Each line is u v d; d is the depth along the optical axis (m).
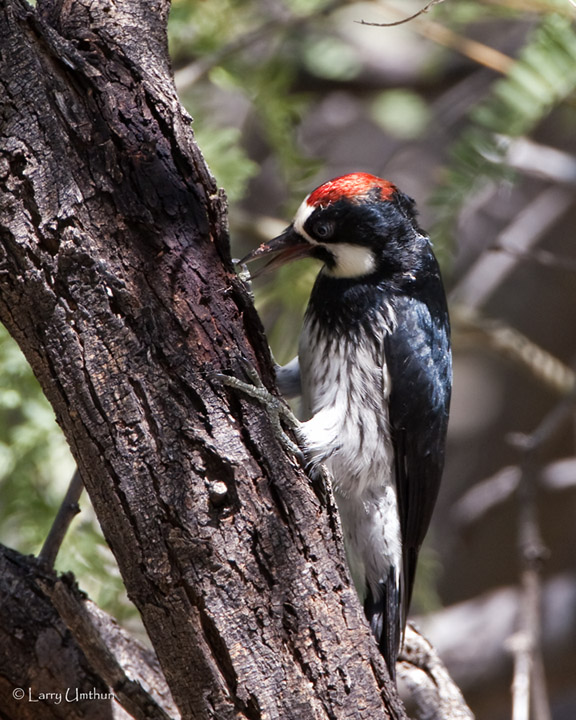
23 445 9.27
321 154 15.54
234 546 5.07
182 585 5.04
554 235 15.98
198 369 5.06
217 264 5.20
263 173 13.49
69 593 5.41
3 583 5.91
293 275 9.70
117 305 4.93
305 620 5.21
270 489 5.19
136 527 5.01
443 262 9.59
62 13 5.18
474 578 15.79
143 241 5.02
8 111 4.83
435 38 10.71
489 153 9.55
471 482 16.58
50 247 4.86
